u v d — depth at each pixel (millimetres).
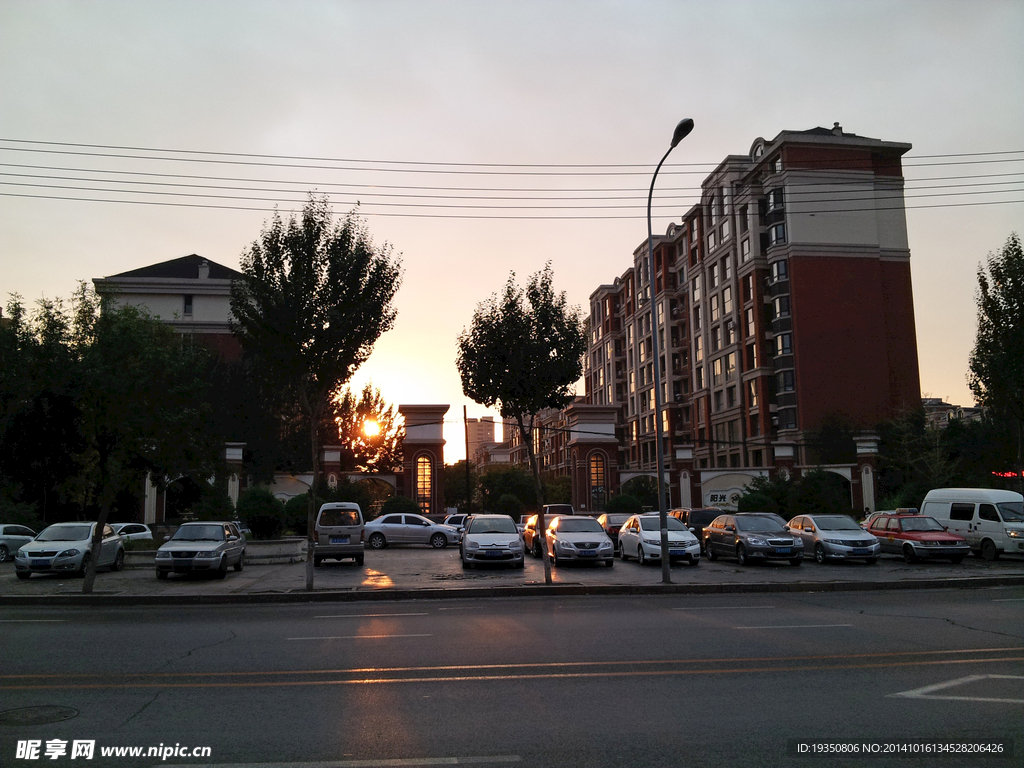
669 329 76875
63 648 9539
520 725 6004
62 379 17844
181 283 50719
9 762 5223
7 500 30312
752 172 61250
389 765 5125
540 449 95625
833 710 6406
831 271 56594
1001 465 39656
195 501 39000
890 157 59781
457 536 32594
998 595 15312
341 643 9750
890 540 24109
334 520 23422
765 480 36656
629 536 24281
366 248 17156
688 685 7305
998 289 26469
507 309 17953
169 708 6555
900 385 56750
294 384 17516
